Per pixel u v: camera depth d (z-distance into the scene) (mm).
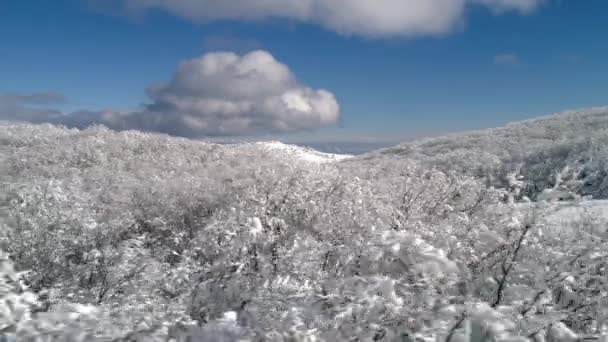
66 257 7230
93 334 2334
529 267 3623
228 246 4664
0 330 2242
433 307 2385
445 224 4820
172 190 11391
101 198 12398
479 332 2135
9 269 2848
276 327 2658
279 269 4203
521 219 4094
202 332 2465
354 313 2514
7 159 19562
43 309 3867
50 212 8383
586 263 3850
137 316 2744
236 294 3588
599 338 2732
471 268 4086
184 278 4656
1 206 8742
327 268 3916
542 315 2898
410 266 2520
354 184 7809
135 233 9680
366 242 3109
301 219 6895
